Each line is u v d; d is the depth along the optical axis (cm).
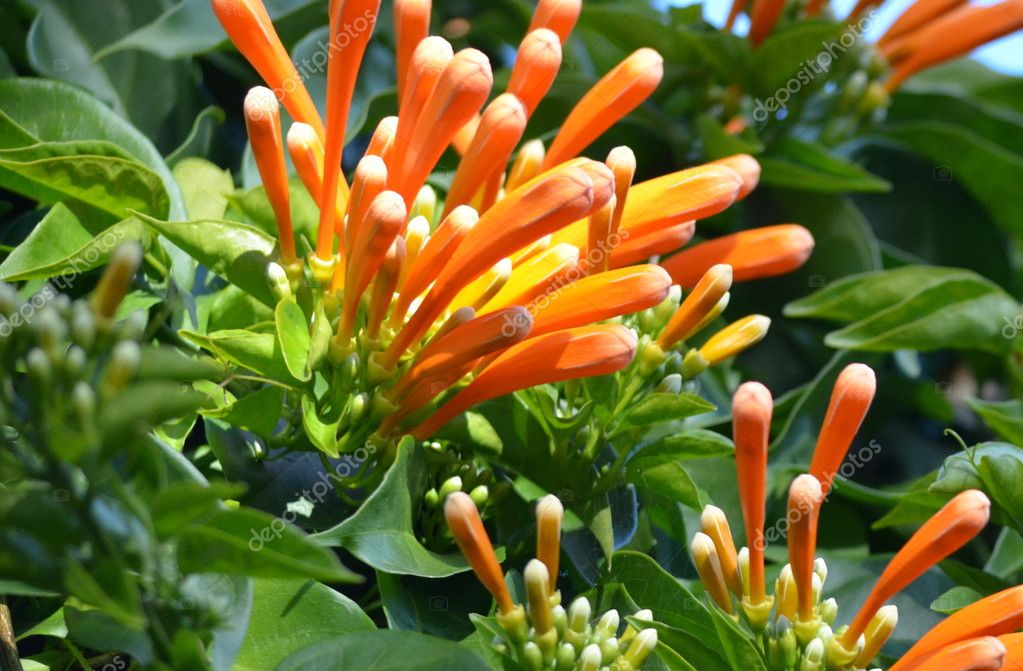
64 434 42
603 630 50
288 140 52
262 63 53
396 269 50
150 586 45
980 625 49
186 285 57
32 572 44
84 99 58
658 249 55
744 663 51
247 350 51
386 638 48
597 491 55
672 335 54
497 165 51
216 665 47
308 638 50
